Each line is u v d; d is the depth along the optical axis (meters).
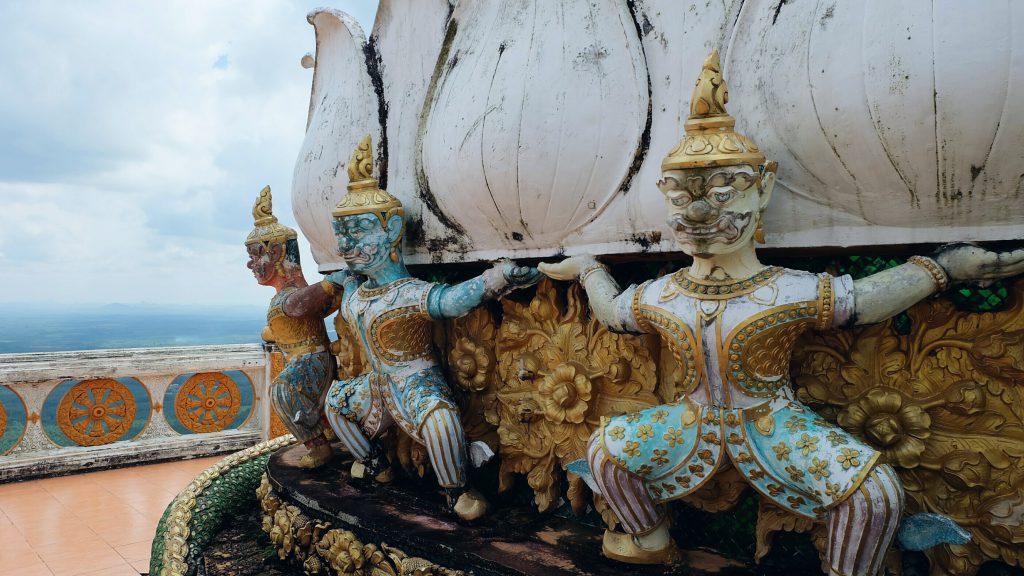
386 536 2.49
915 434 1.88
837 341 2.00
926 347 1.90
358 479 3.12
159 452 6.91
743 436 1.89
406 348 2.74
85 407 6.76
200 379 7.19
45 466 6.43
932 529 1.71
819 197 1.89
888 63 1.69
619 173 2.24
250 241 3.70
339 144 3.18
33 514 5.50
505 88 2.35
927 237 1.80
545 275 2.48
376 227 2.70
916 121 1.67
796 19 1.86
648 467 1.99
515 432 2.65
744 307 1.82
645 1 2.25
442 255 2.80
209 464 6.91
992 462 1.82
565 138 2.25
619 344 2.31
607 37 2.28
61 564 4.55
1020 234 1.71
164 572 3.09
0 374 6.33
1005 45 1.59
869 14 1.73
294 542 2.91
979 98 1.61
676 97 2.14
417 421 2.59
